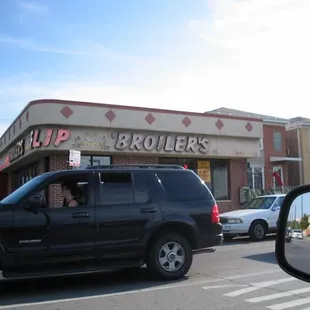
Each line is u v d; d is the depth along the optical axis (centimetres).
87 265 734
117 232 753
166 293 684
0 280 827
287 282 751
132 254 760
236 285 734
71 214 727
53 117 1666
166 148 1931
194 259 1041
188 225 800
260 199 1625
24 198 714
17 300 662
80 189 757
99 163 1870
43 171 1866
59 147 1678
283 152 3294
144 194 789
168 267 786
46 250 704
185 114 1988
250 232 1487
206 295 666
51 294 698
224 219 1498
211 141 2073
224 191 2203
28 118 1720
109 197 764
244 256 1084
